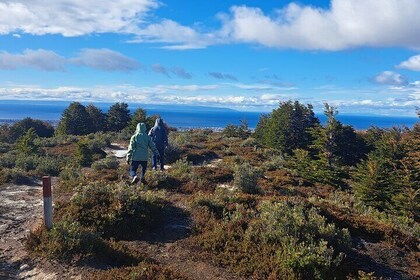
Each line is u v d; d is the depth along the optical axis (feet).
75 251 24.82
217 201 36.78
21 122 214.07
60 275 22.54
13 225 31.58
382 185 78.79
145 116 154.71
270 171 72.13
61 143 111.45
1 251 25.84
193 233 31.07
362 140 164.35
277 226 28.94
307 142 159.74
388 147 99.81
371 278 23.84
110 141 122.11
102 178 49.16
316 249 26.25
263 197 38.55
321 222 30.37
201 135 138.72
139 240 29.84
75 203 32.99
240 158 81.46
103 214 31.37
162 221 33.27
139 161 44.96
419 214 72.02
